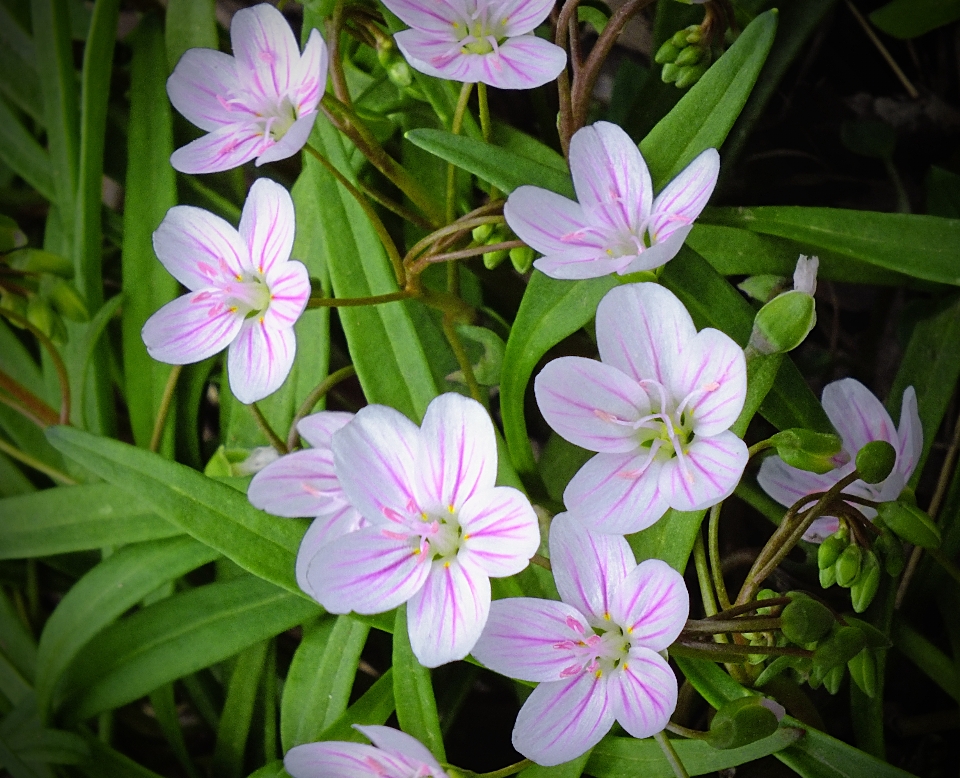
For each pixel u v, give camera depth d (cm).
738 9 17
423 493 15
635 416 15
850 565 15
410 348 16
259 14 15
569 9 16
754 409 15
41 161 19
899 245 16
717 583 16
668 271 16
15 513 17
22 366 19
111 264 20
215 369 19
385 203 17
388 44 17
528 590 16
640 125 18
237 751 17
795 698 16
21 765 17
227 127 16
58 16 19
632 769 15
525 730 14
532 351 16
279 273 15
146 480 16
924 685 17
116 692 17
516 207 15
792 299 15
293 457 15
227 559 18
